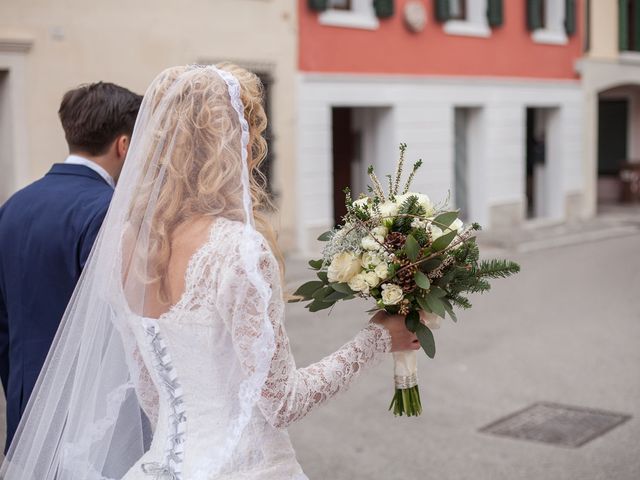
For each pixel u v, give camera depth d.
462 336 8.18
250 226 1.92
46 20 9.96
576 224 18.20
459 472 4.80
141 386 2.11
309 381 1.98
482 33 16.11
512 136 17.09
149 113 2.07
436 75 15.25
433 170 15.26
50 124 10.09
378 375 6.77
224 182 1.96
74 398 2.15
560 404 6.04
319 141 13.35
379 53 14.20
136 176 2.05
